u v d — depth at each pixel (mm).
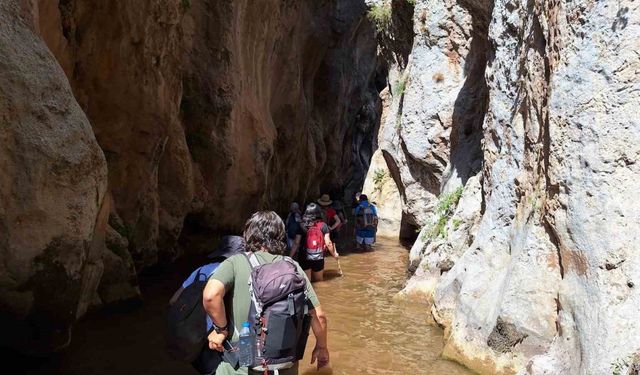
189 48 12336
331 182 29141
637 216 4035
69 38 7883
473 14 10055
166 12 9516
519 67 6363
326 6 23734
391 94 17922
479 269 6148
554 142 4785
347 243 14680
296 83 20391
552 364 4375
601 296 4023
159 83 9500
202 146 12547
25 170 5078
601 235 4164
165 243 10664
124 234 8609
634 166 4141
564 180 4613
